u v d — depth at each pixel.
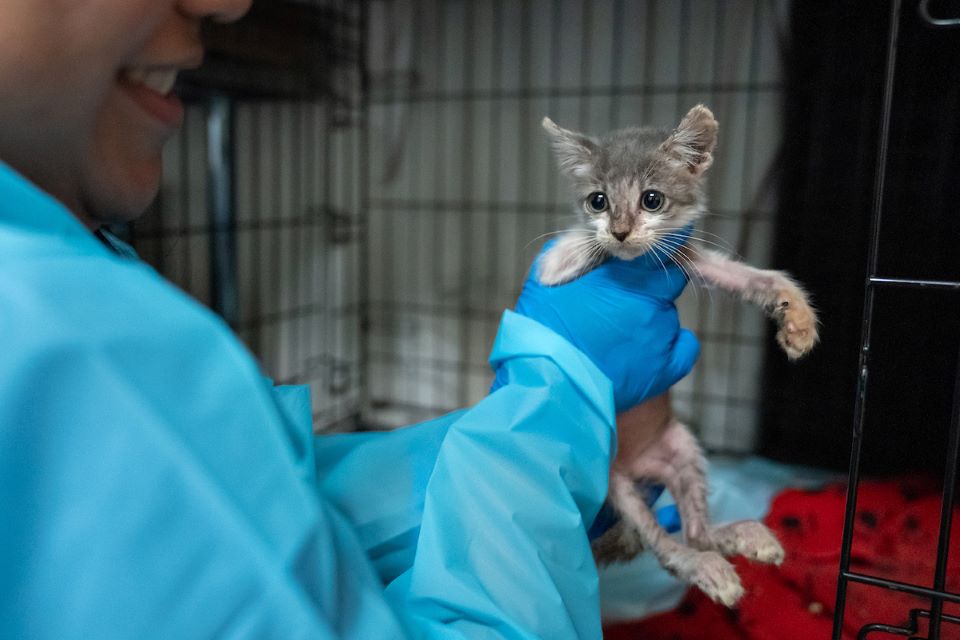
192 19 0.53
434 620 0.58
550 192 2.34
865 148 1.95
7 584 0.34
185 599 0.36
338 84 2.46
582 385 0.89
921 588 0.72
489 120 2.38
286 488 0.40
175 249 1.98
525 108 2.33
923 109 1.87
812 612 1.39
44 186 0.49
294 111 2.36
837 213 2.00
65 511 0.34
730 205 2.12
